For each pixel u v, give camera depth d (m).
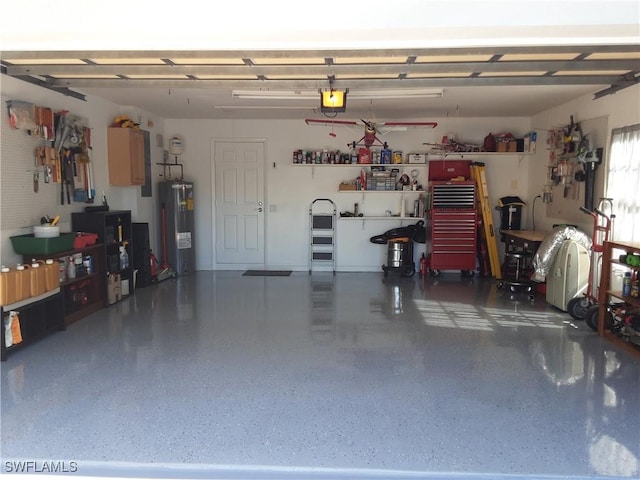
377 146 7.86
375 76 4.23
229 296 6.32
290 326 4.96
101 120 6.14
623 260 4.45
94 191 5.92
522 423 2.95
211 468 2.48
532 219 7.58
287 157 8.02
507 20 2.63
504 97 6.03
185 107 6.82
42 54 3.72
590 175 5.62
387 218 7.85
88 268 5.35
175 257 7.63
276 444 2.70
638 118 4.81
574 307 5.16
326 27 2.70
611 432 2.85
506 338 4.57
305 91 5.72
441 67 4.02
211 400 3.24
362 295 6.39
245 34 2.78
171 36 2.82
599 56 3.71
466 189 7.38
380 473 2.45
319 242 8.12
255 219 8.19
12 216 4.50
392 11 2.67
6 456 2.58
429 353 4.16
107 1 2.71
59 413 3.05
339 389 3.43
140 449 2.65
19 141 4.57
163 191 7.55
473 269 7.44
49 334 4.67
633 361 3.98
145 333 4.71
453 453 2.62
